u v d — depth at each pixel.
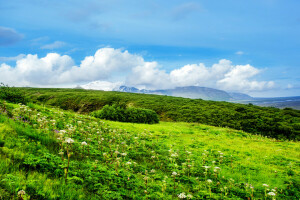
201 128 29.94
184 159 12.38
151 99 71.62
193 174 10.02
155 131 23.19
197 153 14.51
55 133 10.08
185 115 48.56
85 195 5.26
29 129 9.19
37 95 76.31
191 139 20.06
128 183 6.73
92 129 14.84
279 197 8.21
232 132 27.42
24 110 12.20
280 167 12.59
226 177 9.93
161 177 8.45
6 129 7.88
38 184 4.91
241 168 11.97
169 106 58.53
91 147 10.14
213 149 16.20
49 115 16.02
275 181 9.99
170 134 22.14
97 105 62.09
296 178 10.48
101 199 5.31
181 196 5.91
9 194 4.22
